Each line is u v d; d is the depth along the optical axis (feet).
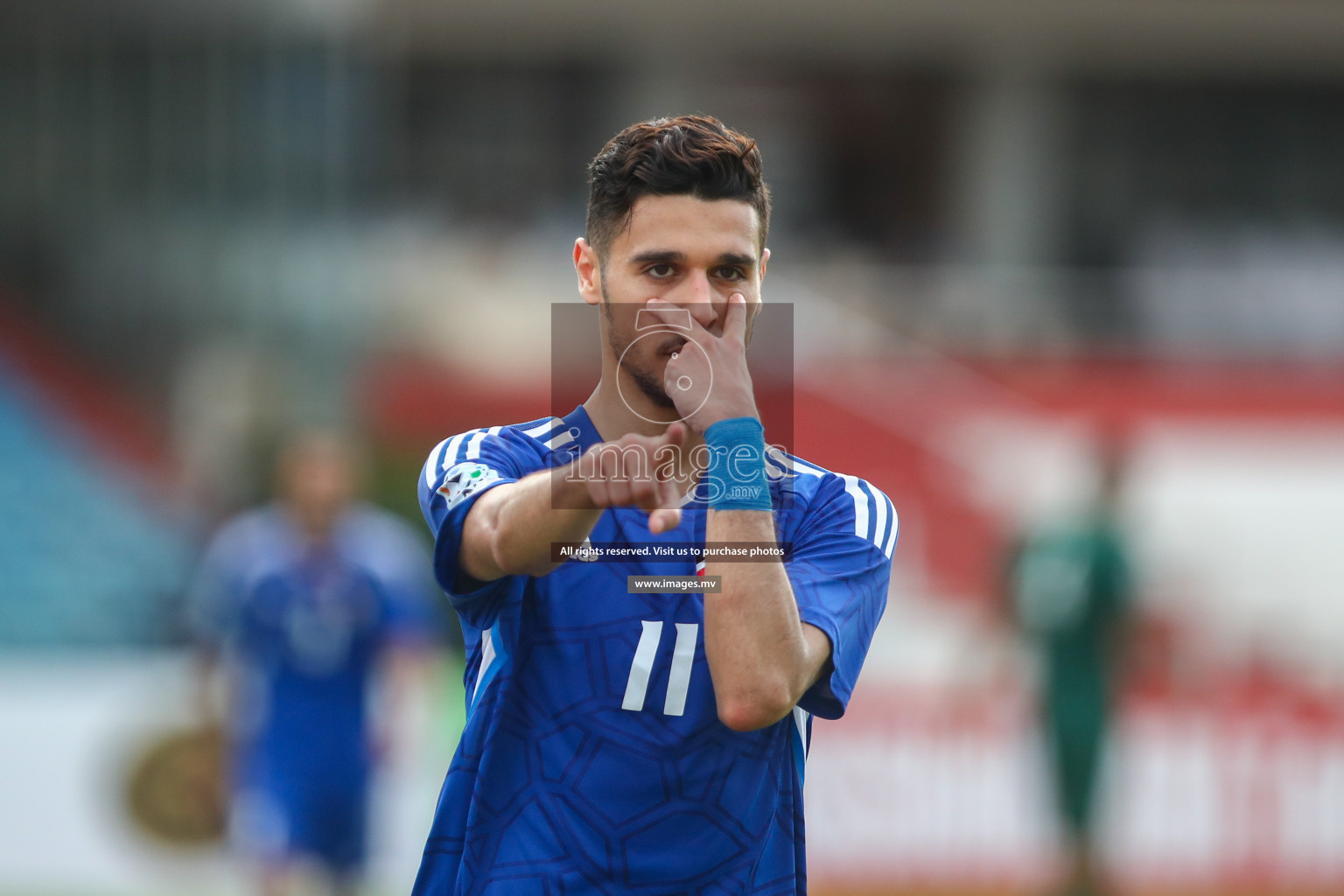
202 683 80.28
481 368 144.56
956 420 130.00
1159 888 85.76
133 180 147.74
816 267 160.56
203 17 145.59
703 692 24.80
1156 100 194.08
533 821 24.73
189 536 129.39
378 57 182.50
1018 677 86.79
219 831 85.56
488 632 26.07
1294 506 120.37
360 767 77.05
